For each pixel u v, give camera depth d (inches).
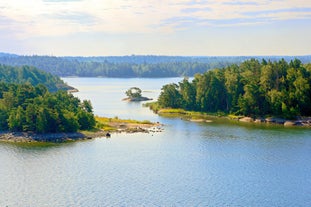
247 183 4874.5
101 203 4296.3
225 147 6530.5
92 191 4611.2
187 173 5216.5
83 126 7632.9
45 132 7145.7
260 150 6328.7
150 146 6599.4
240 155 6043.3
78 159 5826.8
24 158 5866.1
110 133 7573.8
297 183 4874.5
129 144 6722.4
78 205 4247.0
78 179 4992.6
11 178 5027.1
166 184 4830.2
